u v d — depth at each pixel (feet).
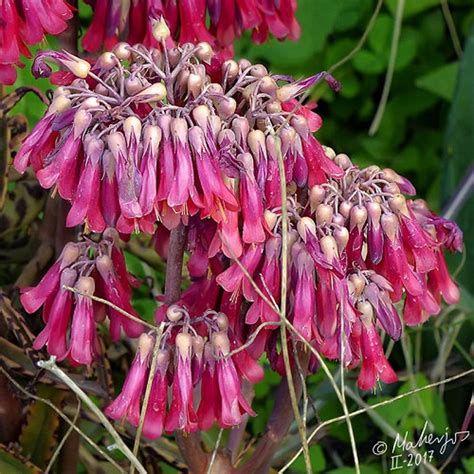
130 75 1.43
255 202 1.44
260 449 1.71
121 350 2.21
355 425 2.46
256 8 1.75
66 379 1.49
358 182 1.55
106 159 1.40
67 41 1.87
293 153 1.47
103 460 2.10
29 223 2.11
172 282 1.60
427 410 2.27
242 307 1.61
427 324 2.40
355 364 1.62
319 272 1.48
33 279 2.04
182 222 1.55
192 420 1.51
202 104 1.43
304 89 1.48
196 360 1.52
